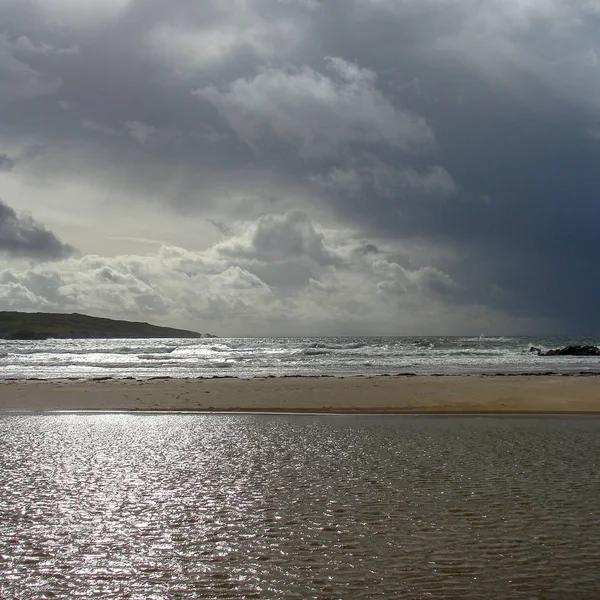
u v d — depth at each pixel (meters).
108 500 9.91
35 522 8.84
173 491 10.44
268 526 8.63
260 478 11.33
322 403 23.33
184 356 68.44
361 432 16.91
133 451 14.05
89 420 19.47
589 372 39.12
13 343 143.50
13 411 21.72
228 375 38.84
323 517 9.00
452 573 7.06
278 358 61.28
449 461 12.83
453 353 69.12
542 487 10.62
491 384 29.33
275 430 17.28
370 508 9.42
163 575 7.06
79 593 6.62
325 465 12.45
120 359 62.53
